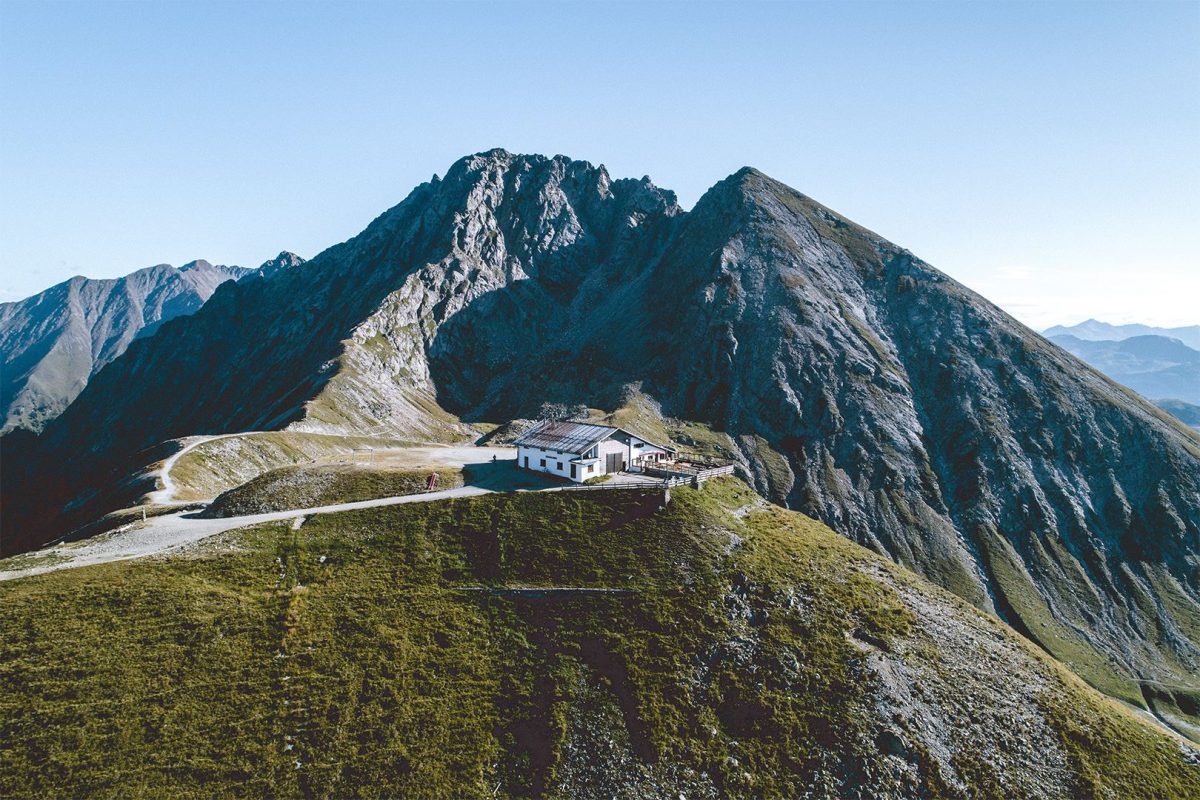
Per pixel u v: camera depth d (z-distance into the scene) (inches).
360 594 2300.7
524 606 2324.1
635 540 2640.3
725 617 2325.3
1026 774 1966.0
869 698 2084.2
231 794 1638.8
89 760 1637.6
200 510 3189.0
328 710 1873.8
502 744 1876.2
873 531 5910.4
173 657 1932.8
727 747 1927.9
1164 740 2241.6
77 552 2498.8
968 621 2620.6
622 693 2038.6
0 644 1884.8
